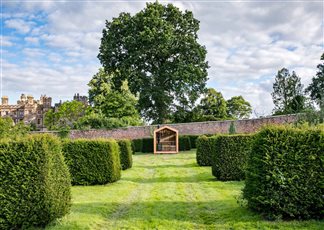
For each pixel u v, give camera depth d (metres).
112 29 38.44
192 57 37.91
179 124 37.34
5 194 5.82
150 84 37.69
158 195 9.34
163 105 38.56
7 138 6.32
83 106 53.59
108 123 36.81
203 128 36.69
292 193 6.07
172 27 37.00
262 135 6.51
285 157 6.23
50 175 6.07
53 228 5.89
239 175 11.65
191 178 13.05
